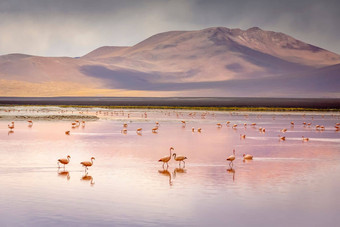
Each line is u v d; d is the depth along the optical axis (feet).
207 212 69.00
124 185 84.48
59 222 63.62
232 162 110.52
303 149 135.85
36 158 112.06
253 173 96.84
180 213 68.28
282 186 85.35
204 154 123.85
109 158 114.21
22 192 78.48
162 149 132.46
